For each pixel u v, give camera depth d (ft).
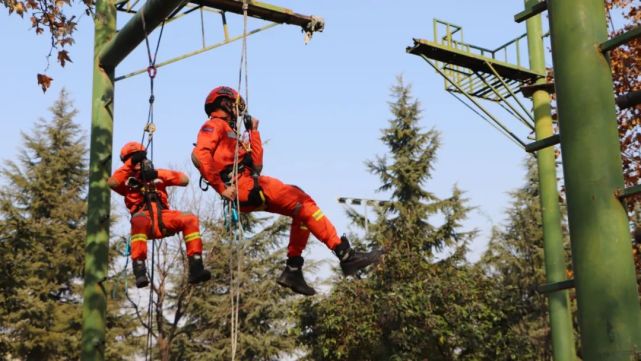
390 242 76.33
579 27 12.17
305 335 77.41
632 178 40.75
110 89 30.99
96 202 29.99
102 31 31.24
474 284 72.02
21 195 115.14
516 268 127.65
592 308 11.30
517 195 134.31
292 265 20.11
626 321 11.03
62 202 116.06
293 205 19.08
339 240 18.81
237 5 28.48
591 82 11.96
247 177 19.06
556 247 36.81
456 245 112.57
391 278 73.61
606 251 11.32
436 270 74.54
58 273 111.45
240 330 119.85
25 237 81.20
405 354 69.15
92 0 31.89
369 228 109.40
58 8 32.83
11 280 78.33
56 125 121.70
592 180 11.62
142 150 23.80
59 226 114.52
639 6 41.27
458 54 39.75
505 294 77.82
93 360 28.73
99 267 29.58
